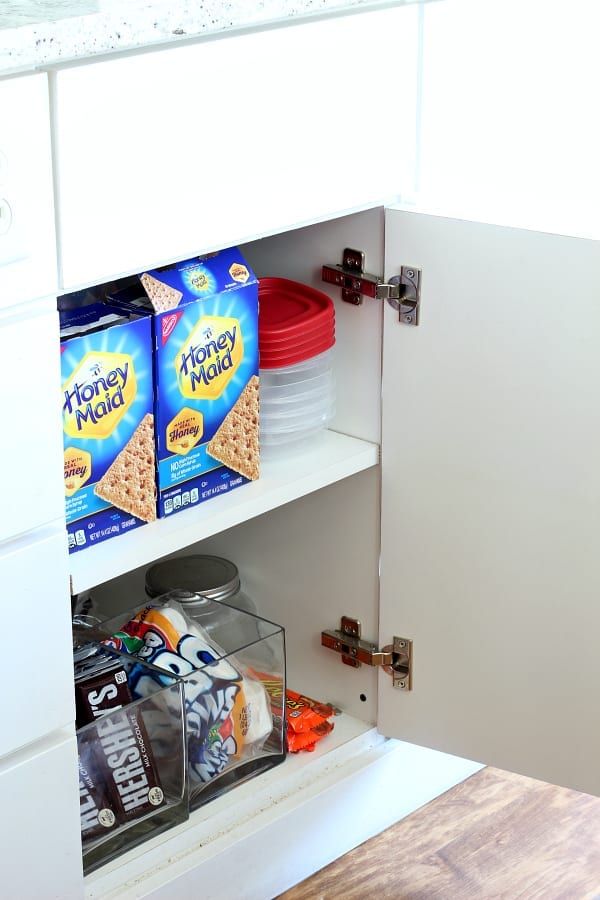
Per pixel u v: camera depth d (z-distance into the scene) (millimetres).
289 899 1402
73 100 962
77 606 1601
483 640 1382
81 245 1004
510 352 1260
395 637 1458
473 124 1342
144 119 1024
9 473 994
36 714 1083
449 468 1349
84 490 1170
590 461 1237
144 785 1319
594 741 1326
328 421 1438
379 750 1508
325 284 1414
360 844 1493
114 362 1155
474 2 1280
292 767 1451
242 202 1143
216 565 1601
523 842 1475
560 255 1195
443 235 1271
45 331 989
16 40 878
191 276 1229
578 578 1283
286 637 1610
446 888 1398
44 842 1133
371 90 1244
